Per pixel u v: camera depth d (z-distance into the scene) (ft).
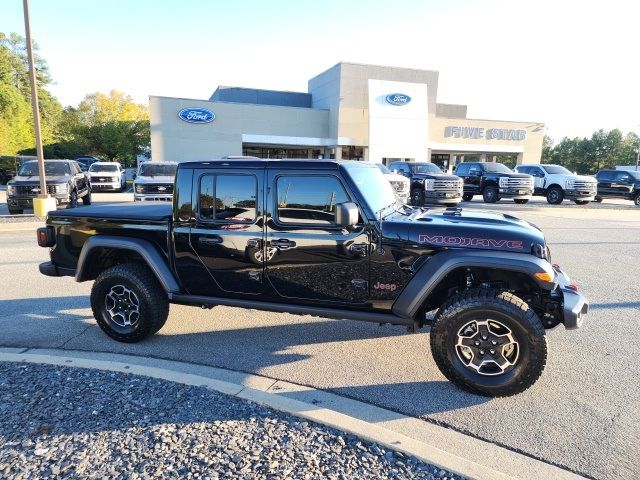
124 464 8.77
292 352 14.94
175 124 113.09
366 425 10.12
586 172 347.97
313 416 10.46
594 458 9.43
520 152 144.87
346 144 124.57
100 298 15.52
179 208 14.52
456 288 13.60
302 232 13.23
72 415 10.48
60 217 16.22
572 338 16.17
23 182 48.47
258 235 13.69
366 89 123.34
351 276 13.07
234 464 8.80
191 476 8.44
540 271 11.45
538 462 9.29
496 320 11.64
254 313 19.02
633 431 10.43
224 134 116.88
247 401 11.24
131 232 15.24
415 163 68.18
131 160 201.87
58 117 215.51
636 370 13.62
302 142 124.06
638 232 41.75
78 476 8.43
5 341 15.74
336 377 13.10
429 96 128.26
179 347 15.34
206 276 14.62
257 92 144.05
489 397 11.96
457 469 8.71
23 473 8.51
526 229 12.53
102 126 202.28
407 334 16.63
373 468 8.76
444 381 12.92
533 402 11.75
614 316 18.52
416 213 14.53
